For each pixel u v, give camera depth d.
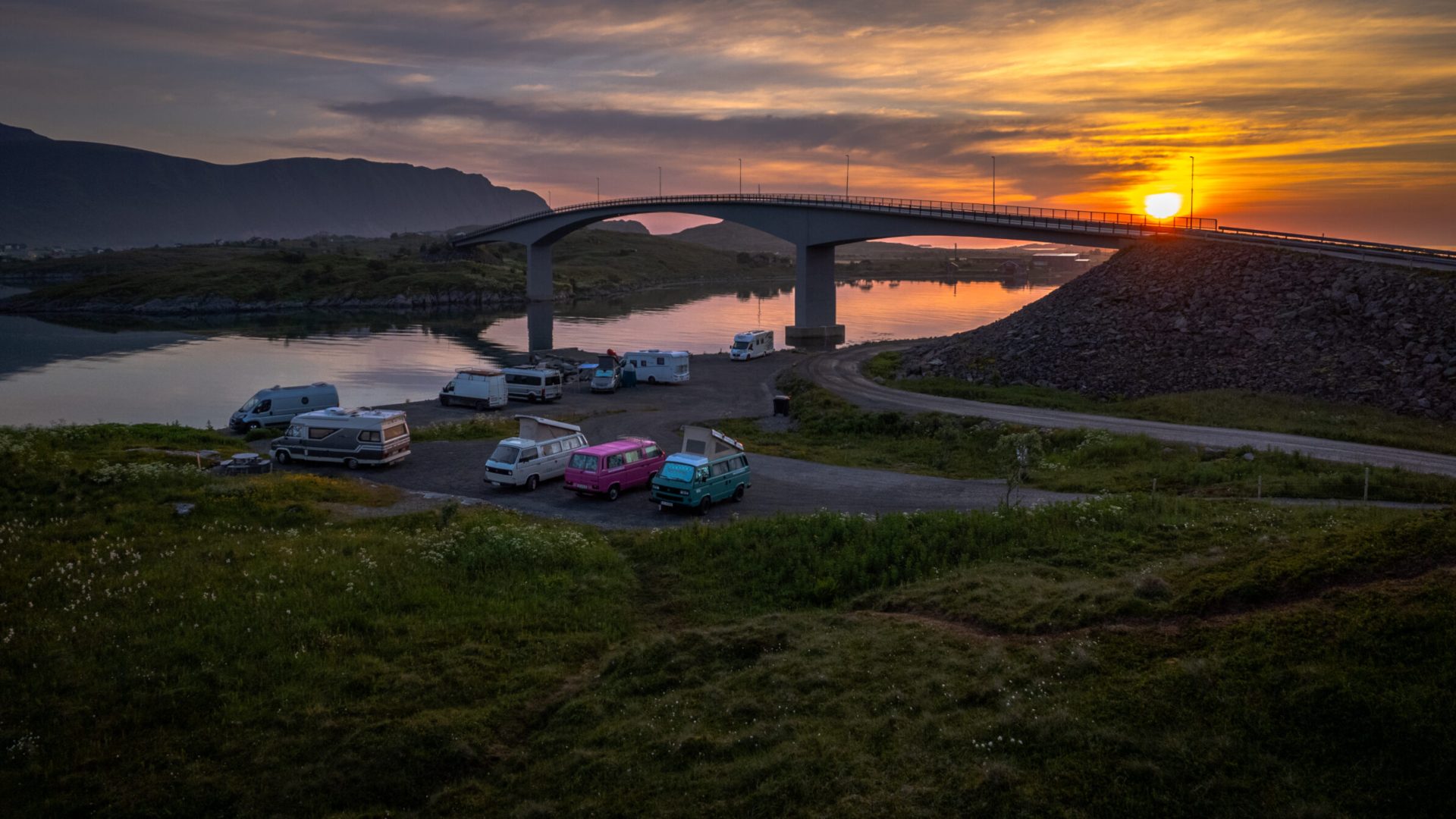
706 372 81.00
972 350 67.81
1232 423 43.44
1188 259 66.31
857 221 109.56
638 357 73.69
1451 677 12.45
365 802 14.38
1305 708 12.74
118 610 20.03
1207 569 18.36
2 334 125.50
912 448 45.38
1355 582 15.64
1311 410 44.28
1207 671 13.97
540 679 18.06
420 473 38.69
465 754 15.33
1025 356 62.97
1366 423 41.28
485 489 35.88
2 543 23.75
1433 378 43.78
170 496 29.30
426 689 17.39
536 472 36.12
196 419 65.69
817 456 43.69
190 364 95.50
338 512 30.34
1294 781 11.70
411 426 53.38
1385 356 46.94
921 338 111.06
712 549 26.36
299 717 16.20
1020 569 22.17
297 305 172.25
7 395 75.81
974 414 49.69
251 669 17.75
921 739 13.90
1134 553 22.70
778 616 20.69
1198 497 30.08
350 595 21.48
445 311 169.38
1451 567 15.09
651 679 17.61
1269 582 16.41
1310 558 16.83
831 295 122.00
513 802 14.11
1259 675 13.67
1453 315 47.16
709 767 14.10
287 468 38.97
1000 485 35.84
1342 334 50.31
